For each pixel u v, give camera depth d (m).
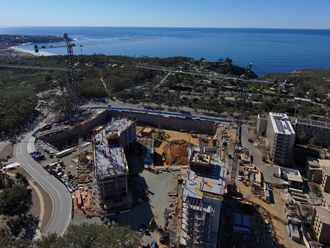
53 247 107.56
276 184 173.38
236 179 178.50
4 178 164.75
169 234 130.25
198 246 115.62
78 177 171.88
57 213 140.25
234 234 132.25
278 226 139.12
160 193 162.50
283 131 193.50
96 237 107.00
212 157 151.25
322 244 128.00
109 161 156.88
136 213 144.75
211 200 116.25
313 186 173.12
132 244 105.56
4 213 137.50
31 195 152.38
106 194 149.00
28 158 192.25
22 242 109.56
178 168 190.12
